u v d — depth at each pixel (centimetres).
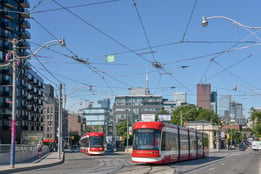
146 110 13750
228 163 3572
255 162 3925
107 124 12556
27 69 8494
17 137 8044
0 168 2492
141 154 2791
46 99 13912
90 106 13525
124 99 13900
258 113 9319
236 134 15075
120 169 2555
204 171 2448
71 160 4228
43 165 3008
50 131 13475
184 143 3562
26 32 8419
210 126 9800
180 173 2230
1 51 7306
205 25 1850
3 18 7369
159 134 2838
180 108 10956
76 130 16612
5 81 7481
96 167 2848
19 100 8350
